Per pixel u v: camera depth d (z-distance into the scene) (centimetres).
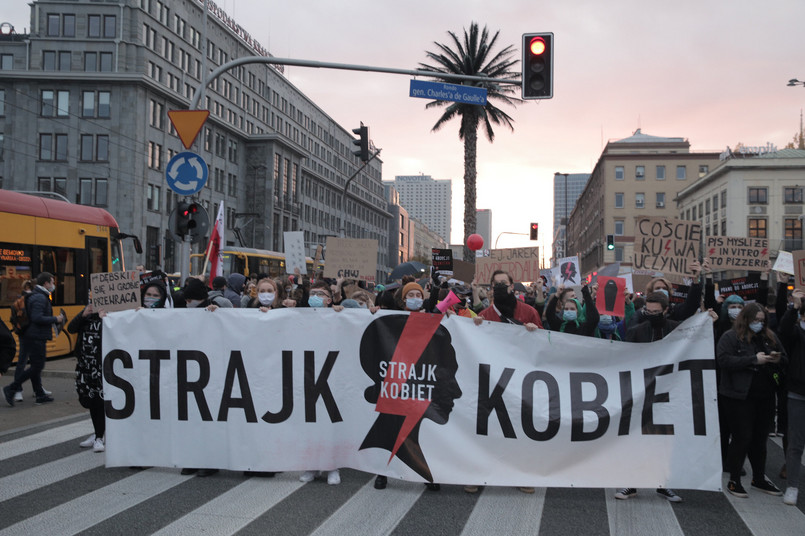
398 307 844
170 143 5647
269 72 7762
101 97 5191
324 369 595
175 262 5506
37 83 5172
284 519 496
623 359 577
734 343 575
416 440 573
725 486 615
